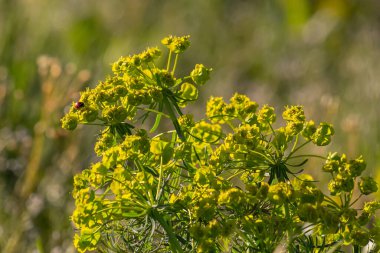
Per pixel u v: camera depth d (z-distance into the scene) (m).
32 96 9.47
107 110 4.31
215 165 4.37
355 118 8.57
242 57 11.93
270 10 13.36
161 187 4.38
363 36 12.25
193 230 4.14
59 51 11.42
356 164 4.23
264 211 4.41
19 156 8.55
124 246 4.42
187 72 11.81
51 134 8.29
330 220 4.06
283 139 4.35
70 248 6.67
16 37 11.12
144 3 13.39
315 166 7.60
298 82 11.16
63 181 7.81
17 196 7.81
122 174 4.30
